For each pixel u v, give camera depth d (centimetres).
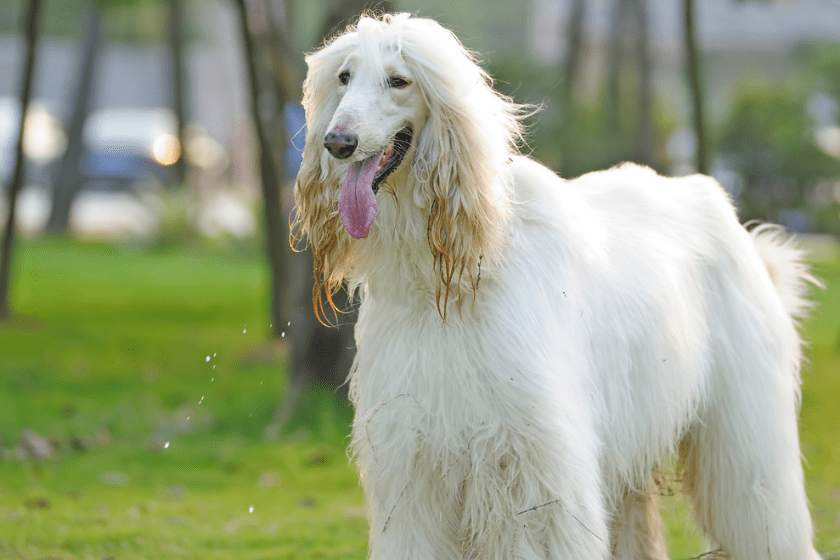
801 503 749
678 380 715
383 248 634
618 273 694
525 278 630
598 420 667
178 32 5291
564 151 3762
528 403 611
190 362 2019
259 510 1100
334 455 1314
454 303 620
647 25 3619
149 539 975
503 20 6112
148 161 5906
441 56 608
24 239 4878
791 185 4178
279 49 2153
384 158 610
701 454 750
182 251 4647
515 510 619
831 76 4581
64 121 6144
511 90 3734
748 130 4181
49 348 2147
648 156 3584
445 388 616
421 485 637
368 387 646
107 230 5553
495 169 614
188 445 1384
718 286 755
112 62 7550
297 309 1463
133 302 2983
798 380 800
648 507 805
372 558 659
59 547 945
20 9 6047
